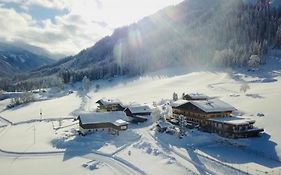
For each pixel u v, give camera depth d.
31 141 102.94
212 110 100.06
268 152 80.25
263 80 168.88
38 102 195.62
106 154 85.06
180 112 110.88
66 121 131.50
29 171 77.25
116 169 75.25
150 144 89.38
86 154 87.19
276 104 112.62
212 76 198.38
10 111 176.38
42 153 90.50
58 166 79.56
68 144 95.81
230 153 82.00
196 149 84.75
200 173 68.94
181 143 89.62
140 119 115.31
